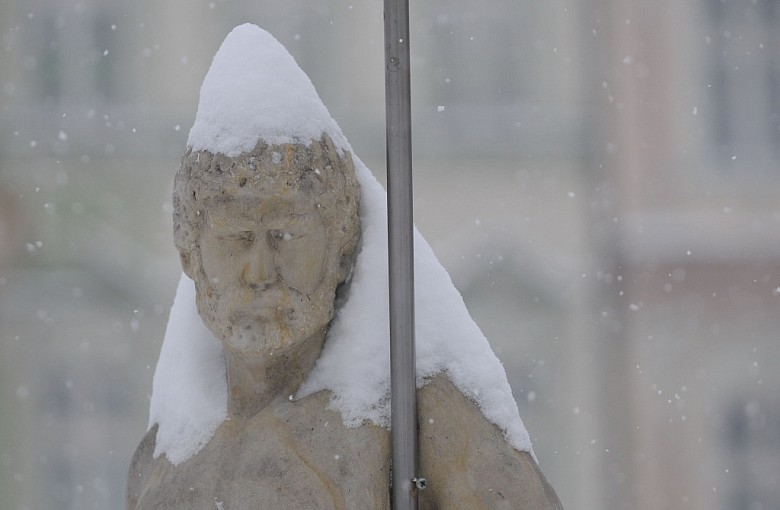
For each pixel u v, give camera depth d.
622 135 27.31
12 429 27.08
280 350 6.41
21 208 27.56
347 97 27.23
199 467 6.67
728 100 27.48
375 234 6.76
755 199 27.31
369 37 27.27
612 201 27.25
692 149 27.41
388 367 6.58
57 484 27.11
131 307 27.39
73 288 27.36
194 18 27.86
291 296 6.37
